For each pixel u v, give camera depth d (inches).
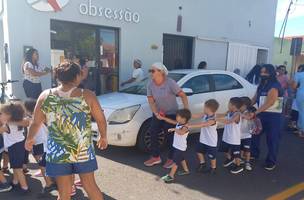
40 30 318.3
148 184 191.0
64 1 329.1
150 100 219.3
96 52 366.6
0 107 171.0
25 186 174.9
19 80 310.8
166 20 420.5
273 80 212.8
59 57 338.0
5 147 177.5
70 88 125.1
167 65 444.8
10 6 299.3
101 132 134.0
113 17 368.5
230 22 505.0
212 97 272.2
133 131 230.4
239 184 195.8
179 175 206.2
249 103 216.7
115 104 235.5
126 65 388.5
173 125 214.8
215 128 206.8
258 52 574.6
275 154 221.8
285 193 184.2
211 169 210.7
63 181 127.9
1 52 341.4
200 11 459.5
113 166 217.2
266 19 565.3
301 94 310.7
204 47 476.4
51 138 124.0
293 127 346.6
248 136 219.6
